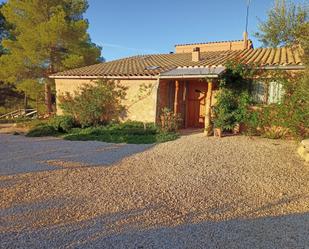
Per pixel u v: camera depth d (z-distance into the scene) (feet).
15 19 83.25
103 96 57.62
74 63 81.61
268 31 33.06
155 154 33.24
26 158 31.37
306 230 15.11
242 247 13.30
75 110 57.62
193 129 55.01
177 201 19.27
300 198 20.07
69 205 18.19
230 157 31.01
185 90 57.93
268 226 15.62
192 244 13.51
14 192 20.35
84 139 45.57
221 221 16.25
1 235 14.19
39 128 54.44
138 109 55.83
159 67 57.21
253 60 47.50
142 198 19.65
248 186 22.49
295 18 31.35
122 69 61.93
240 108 46.19
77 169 26.66
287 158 30.66
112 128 52.34
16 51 82.53
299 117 39.50
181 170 26.66
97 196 19.85
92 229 14.97
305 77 26.48
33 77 86.99
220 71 44.50
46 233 14.46
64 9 86.94
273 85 44.70
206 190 21.50
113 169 26.94
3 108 112.47
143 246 13.24
